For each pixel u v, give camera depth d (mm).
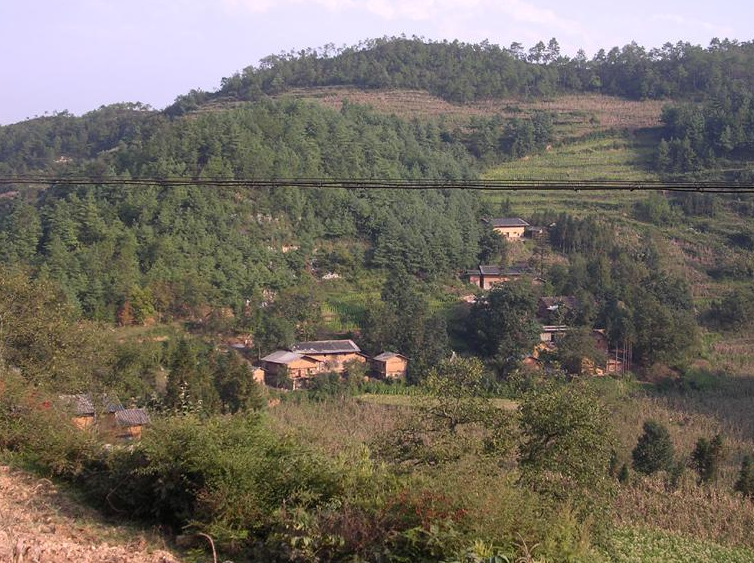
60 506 9164
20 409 11680
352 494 7844
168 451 8812
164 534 8508
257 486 8164
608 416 14016
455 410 13617
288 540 7383
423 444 13234
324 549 7242
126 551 7520
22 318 16703
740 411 33781
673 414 32844
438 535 6781
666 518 19391
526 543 7016
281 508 7766
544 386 14453
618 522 17484
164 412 10406
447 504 7211
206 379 25688
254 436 8859
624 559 13070
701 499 21031
